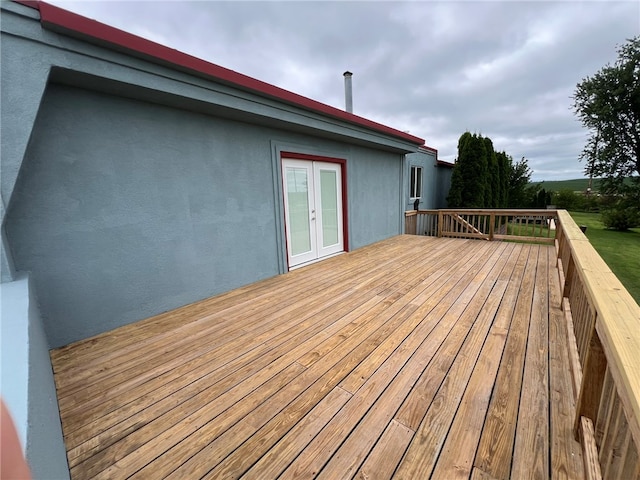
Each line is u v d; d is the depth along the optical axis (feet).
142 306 10.07
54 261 8.17
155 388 6.42
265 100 11.59
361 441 4.86
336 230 19.30
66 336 8.47
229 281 12.78
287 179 15.49
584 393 4.58
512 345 7.63
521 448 4.61
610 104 43.21
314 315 9.89
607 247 31.12
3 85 6.02
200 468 4.49
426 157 32.83
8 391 2.19
